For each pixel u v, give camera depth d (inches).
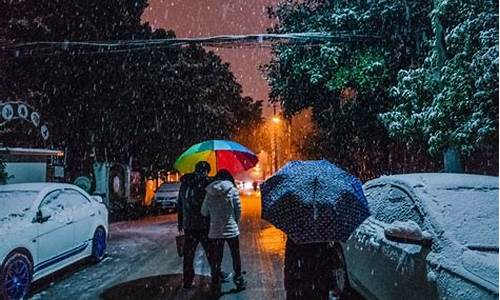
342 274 249.1
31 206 281.1
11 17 604.7
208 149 305.0
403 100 410.3
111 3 709.3
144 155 1019.9
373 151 671.8
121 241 474.6
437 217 175.9
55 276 310.0
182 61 1063.0
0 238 242.7
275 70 659.4
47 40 626.5
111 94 749.9
